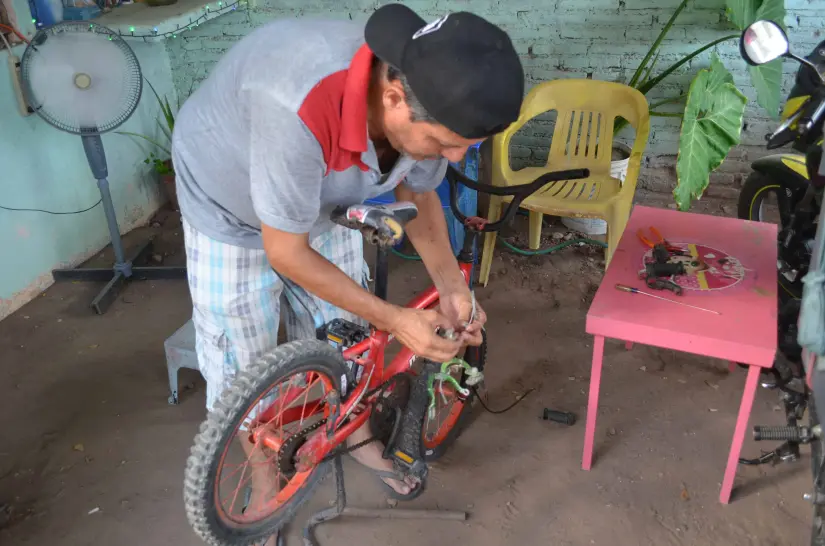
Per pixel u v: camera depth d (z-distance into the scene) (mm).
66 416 2385
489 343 2709
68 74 2523
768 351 1677
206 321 1674
